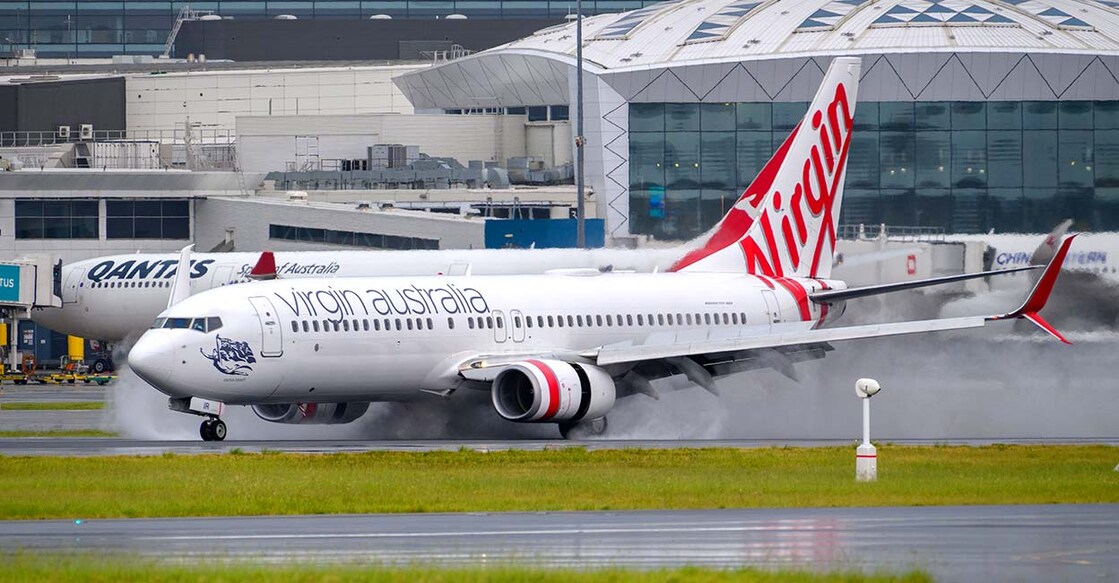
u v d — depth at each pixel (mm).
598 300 192500
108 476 124125
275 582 73875
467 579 74438
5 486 117375
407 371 174750
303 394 169375
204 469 129625
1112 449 154125
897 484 120812
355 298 172375
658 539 91625
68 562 79688
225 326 162875
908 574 77312
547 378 172250
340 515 104938
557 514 104812
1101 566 81625
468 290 183250
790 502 110938
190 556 84250
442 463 137000
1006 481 123188
